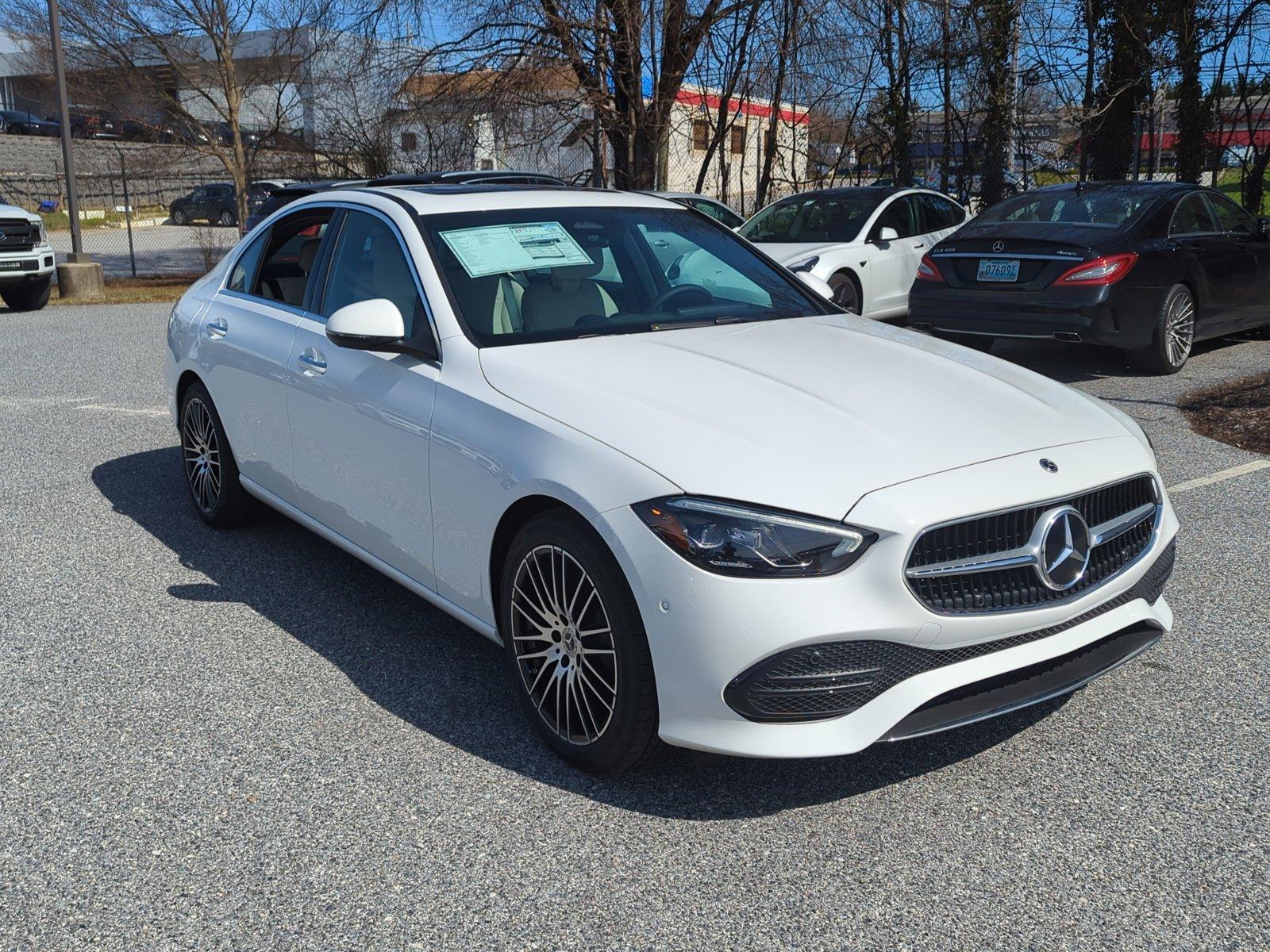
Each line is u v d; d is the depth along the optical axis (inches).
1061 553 116.3
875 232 444.8
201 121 964.0
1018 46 601.0
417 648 159.5
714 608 106.7
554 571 123.5
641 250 171.2
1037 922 98.5
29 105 1818.4
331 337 146.6
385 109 634.2
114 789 122.5
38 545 206.1
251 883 105.4
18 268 578.2
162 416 316.8
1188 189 351.3
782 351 145.2
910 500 109.3
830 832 112.7
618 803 118.6
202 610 174.1
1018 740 130.6
